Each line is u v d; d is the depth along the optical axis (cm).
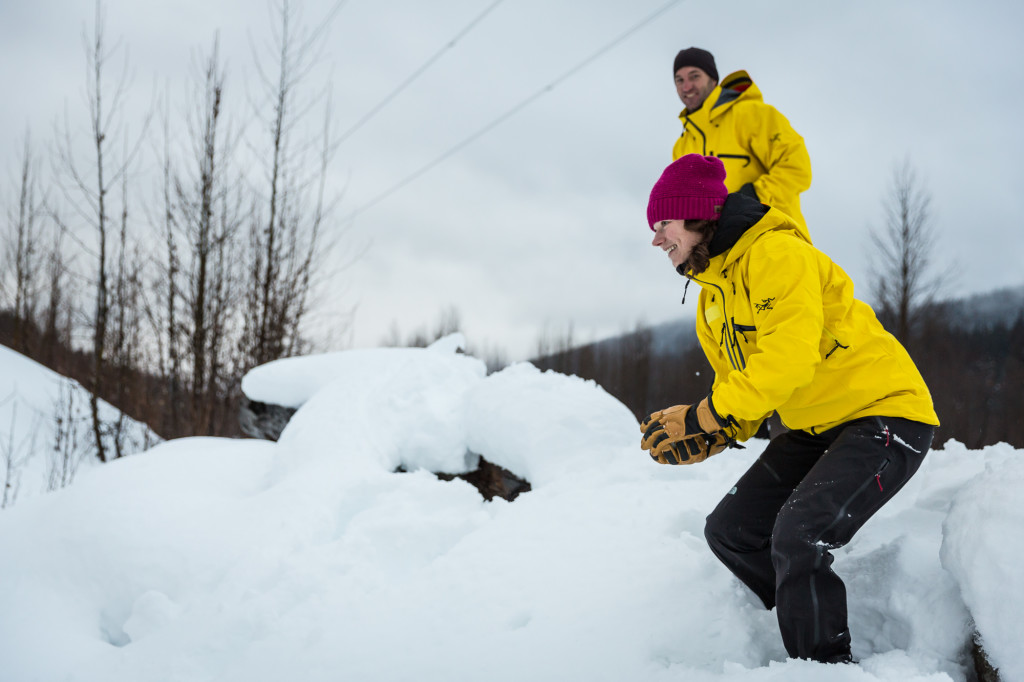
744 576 222
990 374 1834
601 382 2422
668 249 218
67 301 1341
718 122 349
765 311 194
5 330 1739
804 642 179
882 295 1608
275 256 1114
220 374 1106
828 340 200
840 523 180
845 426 201
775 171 327
